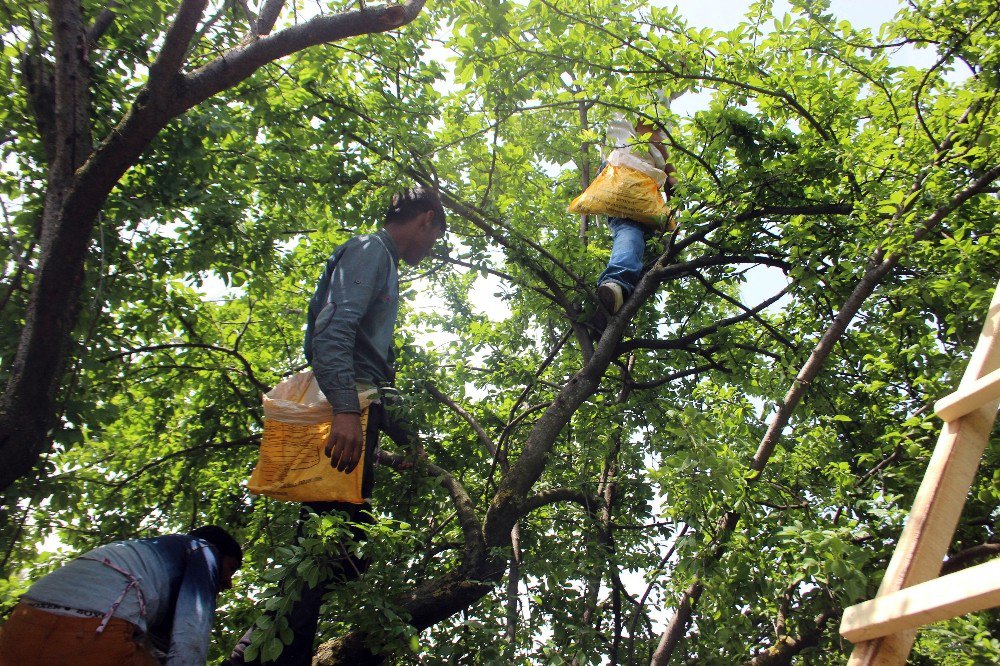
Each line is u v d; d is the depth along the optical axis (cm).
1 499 405
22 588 469
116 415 431
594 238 650
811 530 345
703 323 696
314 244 639
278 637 338
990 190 498
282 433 347
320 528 325
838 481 438
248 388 634
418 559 494
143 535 582
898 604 192
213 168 502
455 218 572
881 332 561
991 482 438
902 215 424
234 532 573
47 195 349
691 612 441
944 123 500
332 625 412
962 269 443
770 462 491
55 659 271
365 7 356
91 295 429
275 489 341
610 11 509
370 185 538
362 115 512
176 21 316
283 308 661
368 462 374
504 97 500
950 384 475
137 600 285
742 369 577
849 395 558
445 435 665
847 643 414
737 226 523
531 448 475
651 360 671
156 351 619
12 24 414
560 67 500
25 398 323
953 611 179
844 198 516
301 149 521
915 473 460
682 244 548
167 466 608
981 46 474
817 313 562
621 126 561
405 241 392
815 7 519
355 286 347
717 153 535
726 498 375
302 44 352
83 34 360
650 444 592
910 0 514
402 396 429
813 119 522
